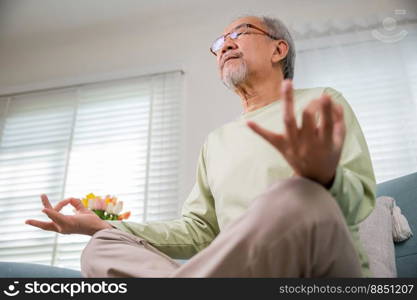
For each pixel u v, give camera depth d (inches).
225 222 39.5
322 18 104.5
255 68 50.5
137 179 98.5
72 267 93.0
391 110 93.0
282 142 21.5
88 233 39.6
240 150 42.3
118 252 33.7
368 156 35.2
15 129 114.4
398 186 55.7
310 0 106.9
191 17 113.8
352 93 96.0
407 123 91.1
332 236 23.0
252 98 51.3
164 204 93.4
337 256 23.9
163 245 42.8
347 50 100.0
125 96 110.7
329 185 24.7
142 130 104.7
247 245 22.9
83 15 117.5
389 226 49.4
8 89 118.3
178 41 112.7
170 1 112.7
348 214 27.5
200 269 24.2
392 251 46.9
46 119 113.6
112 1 114.7
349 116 38.6
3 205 104.8
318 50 101.2
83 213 41.7
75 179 102.3
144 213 93.3
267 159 39.1
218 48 55.4
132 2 114.1
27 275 45.2
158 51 112.8
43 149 109.5
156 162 98.5
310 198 22.6
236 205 39.2
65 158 106.4
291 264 23.1
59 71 118.3
